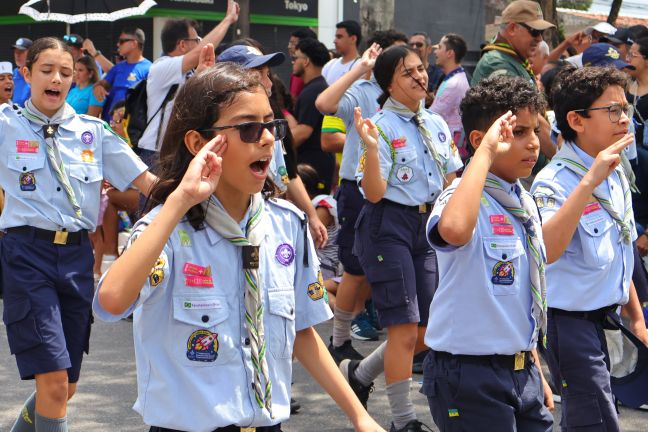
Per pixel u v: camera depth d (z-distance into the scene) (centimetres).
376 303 752
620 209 621
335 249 1145
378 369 783
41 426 662
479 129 538
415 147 772
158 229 372
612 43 1273
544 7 2117
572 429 592
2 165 686
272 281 416
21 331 660
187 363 398
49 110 695
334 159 1271
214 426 395
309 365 436
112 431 788
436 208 502
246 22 2109
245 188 402
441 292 523
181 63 947
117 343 1072
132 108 979
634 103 996
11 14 3167
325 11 3172
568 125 618
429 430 779
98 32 2973
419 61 779
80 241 694
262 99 404
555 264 597
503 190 518
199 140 405
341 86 948
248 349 405
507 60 1037
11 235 680
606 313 602
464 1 3247
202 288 400
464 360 515
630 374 618
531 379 524
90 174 700
